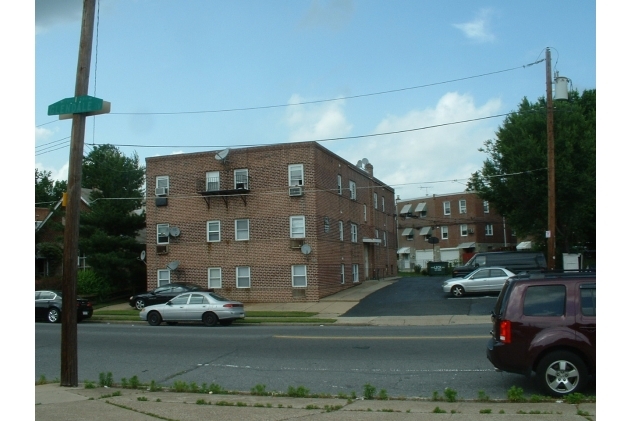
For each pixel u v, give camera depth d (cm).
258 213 3441
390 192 5366
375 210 4759
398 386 1116
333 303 3186
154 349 1705
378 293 3512
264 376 1268
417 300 3089
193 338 1922
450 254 6688
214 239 3531
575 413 805
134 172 4269
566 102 3781
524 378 1145
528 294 978
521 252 3491
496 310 1040
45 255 4578
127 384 1155
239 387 1163
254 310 3039
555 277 980
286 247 3366
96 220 4066
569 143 3575
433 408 889
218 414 862
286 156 3397
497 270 3122
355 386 1134
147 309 2602
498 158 3938
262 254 3416
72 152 1174
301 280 3331
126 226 4150
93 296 3931
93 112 1152
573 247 4250
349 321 2495
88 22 1182
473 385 1099
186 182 3612
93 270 4050
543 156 3606
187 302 2552
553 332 943
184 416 851
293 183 3381
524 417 784
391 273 5216
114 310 3294
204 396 1032
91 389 1109
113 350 1702
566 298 960
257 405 929
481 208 6569
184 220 3603
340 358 1451
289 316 2717
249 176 3469
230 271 3478
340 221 3794
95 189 4394
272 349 1634
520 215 3881
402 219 7150
